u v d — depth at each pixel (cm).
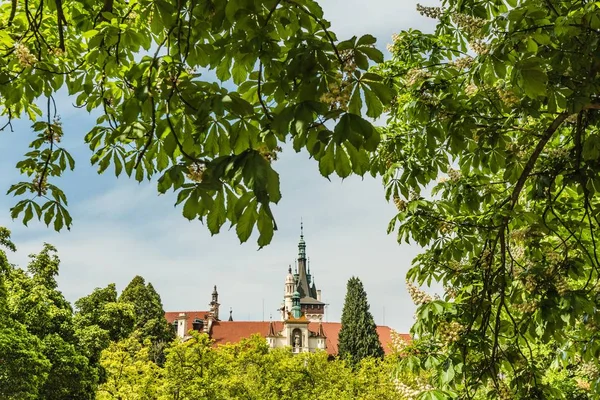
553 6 466
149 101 307
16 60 474
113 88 477
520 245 551
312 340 7512
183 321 8100
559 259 488
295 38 258
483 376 490
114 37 361
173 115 313
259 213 205
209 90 280
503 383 495
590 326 462
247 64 291
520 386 495
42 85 467
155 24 349
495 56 411
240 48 270
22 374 2041
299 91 246
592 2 400
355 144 220
